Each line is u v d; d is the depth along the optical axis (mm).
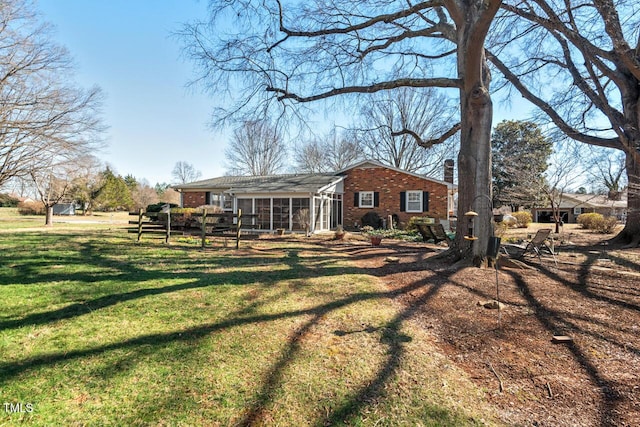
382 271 6797
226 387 2602
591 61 8992
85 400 2436
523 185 17484
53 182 20703
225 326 3775
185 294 4953
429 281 5824
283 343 3361
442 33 9359
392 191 19250
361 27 9430
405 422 2217
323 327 3777
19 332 3572
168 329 3682
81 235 13414
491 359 3070
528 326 3809
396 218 19062
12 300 4609
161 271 6559
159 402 2412
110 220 27609
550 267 7082
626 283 5695
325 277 6137
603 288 5363
